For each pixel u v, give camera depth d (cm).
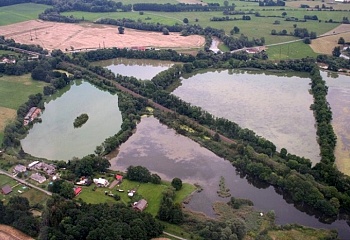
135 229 19688
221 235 19712
